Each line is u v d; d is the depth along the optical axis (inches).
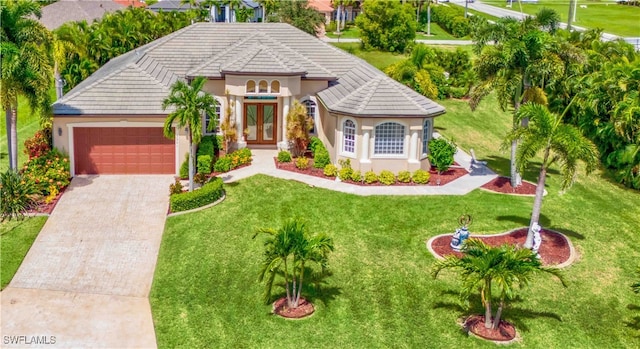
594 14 3846.0
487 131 1866.4
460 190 1321.4
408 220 1157.1
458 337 813.9
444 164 1401.3
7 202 1129.4
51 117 1258.6
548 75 1393.9
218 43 1638.8
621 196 1368.1
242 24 1701.5
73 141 1323.8
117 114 1302.9
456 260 789.9
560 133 957.2
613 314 879.7
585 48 1995.6
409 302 892.0
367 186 1320.1
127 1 3993.6
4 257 997.2
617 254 1064.2
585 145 954.1
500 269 755.4
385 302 891.4
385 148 1370.6
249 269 973.8
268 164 1437.0
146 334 815.1
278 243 815.7
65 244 1047.0
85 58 2114.9
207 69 1508.4
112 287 927.0
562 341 815.1
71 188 1268.5
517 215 1192.2
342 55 1642.5
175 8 3479.3
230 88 1459.2
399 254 1026.7
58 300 887.7
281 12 3169.3
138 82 1374.3
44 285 927.0
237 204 1204.5
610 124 1512.1
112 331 817.5
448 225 1139.9
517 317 863.7
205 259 1003.9
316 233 1095.0
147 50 1606.8
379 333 820.6
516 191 1334.9
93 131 1326.3
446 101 2194.9
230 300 892.6
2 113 1900.8
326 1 4101.9
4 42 1186.0
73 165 1333.7
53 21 2982.3
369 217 1165.1
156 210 1184.8
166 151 1357.0
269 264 804.6
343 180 1344.7
